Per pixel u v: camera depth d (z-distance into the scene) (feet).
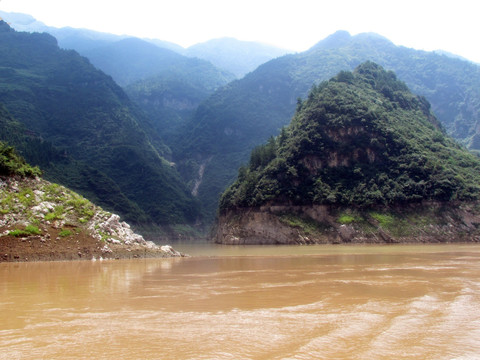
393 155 358.84
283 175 351.46
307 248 259.39
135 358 44.29
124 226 188.44
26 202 164.04
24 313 65.41
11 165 171.12
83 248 158.51
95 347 48.08
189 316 64.34
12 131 484.74
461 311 67.36
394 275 113.19
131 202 546.67
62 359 43.73
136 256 170.71
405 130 382.01
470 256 177.17
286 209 337.52
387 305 72.33
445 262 150.41
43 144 500.33
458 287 91.35
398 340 51.49
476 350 47.73
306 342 50.44
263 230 335.06
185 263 156.25
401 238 301.22
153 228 547.08
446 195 322.75
